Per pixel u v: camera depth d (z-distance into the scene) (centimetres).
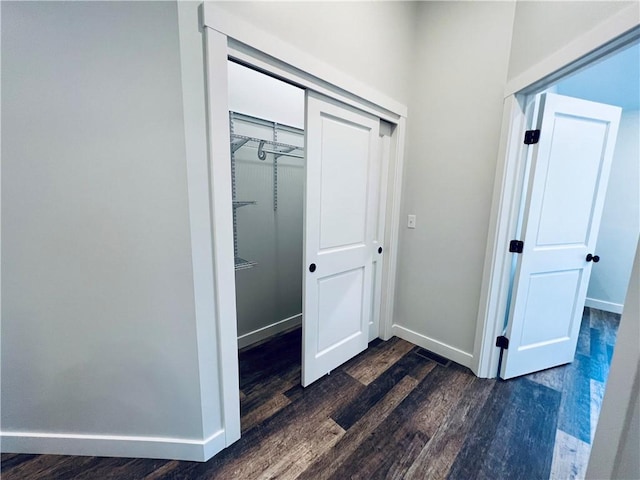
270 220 236
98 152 106
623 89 245
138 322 120
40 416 129
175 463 129
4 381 124
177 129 104
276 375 194
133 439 130
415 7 203
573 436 145
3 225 110
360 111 180
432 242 214
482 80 175
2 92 101
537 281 183
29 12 97
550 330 197
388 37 186
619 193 300
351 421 154
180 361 123
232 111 199
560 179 172
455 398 172
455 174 195
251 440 141
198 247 115
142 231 112
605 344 242
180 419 128
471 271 194
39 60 100
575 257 189
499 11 164
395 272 238
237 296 224
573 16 121
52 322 119
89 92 102
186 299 117
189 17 100
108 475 123
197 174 109
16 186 107
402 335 246
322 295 180
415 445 139
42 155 106
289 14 129
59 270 115
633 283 75
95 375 125
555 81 142
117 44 100
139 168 107
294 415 158
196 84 105
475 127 181
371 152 194
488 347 188
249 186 218
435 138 203
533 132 163
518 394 176
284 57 130
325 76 150
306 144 153
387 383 186
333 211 176
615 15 102
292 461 130
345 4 155
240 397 172
